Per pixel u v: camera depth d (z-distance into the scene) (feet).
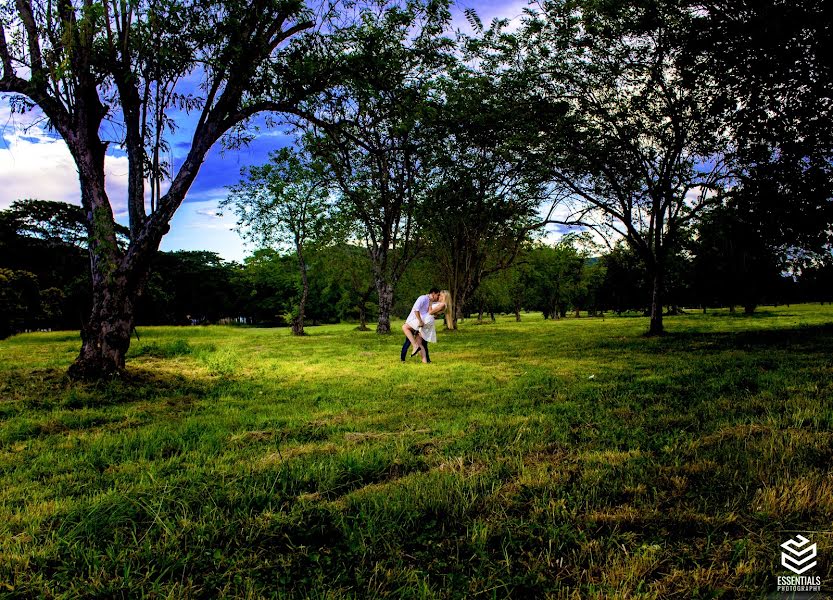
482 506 10.80
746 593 7.43
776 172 48.37
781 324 89.81
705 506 10.18
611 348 51.26
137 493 11.82
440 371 35.96
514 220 97.19
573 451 14.60
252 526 9.93
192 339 94.43
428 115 37.22
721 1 43.45
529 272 198.08
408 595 7.63
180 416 22.50
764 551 8.49
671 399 22.24
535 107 64.34
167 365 42.47
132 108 31.81
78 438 18.48
